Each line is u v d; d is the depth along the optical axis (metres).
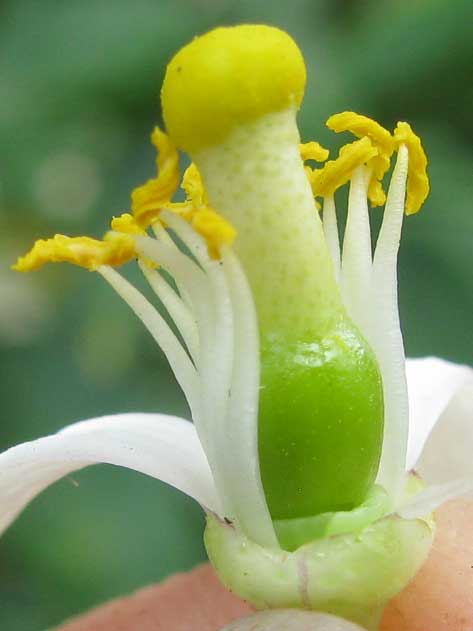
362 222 0.05
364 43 0.08
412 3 0.08
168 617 0.07
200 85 0.05
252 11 0.08
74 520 0.08
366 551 0.05
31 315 0.09
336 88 0.08
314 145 0.05
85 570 0.08
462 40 0.08
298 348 0.05
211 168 0.05
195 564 0.08
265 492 0.05
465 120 0.08
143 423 0.06
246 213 0.05
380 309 0.05
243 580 0.05
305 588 0.05
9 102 0.08
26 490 0.06
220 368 0.05
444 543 0.06
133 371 0.08
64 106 0.08
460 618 0.06
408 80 0.08
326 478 0.05
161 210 0.05
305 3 0.08
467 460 0.06
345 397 0.05
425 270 0.08
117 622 0.07
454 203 0.08
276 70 0.05
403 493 0.05
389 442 0.05
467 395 0.06
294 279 0.05
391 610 0.06
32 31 0.08
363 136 0.05
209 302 0.05
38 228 0.09
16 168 0.08
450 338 0.08
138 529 0.08
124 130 0.08
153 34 0.08
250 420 0.05
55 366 0.08
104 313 0.08
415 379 0.06
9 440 0.08
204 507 0.05
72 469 0.06
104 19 0.08
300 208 0.05
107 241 0.05
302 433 0.05
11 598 0.08
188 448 0.05
